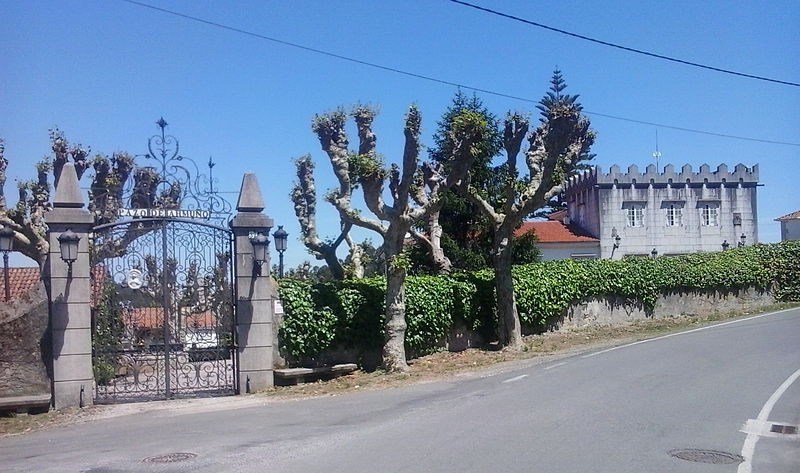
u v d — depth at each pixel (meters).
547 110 19.98
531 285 22.19
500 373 16.02
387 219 17.12
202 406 13.81
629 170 49.66
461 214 28.42
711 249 50.09
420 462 8.14
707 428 9.87
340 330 17.12
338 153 17.47
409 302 18.55
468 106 28.11
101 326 14.59
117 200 18.64
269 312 15.52
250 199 15.51
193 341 15.18
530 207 19.70
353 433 10.06
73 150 22.88
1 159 18.39
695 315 27.06
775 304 29.53
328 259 21.00
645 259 26.52
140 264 14.84
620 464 8.00
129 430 11.58
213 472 8.10
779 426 10.04
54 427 12.35
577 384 13.60
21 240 20.89
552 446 8.82
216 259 15.34
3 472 8.75
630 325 24.83
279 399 14.30
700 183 50.47
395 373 16.69
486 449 8.70
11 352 13.84
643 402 11.67
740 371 14.66
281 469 8.08
